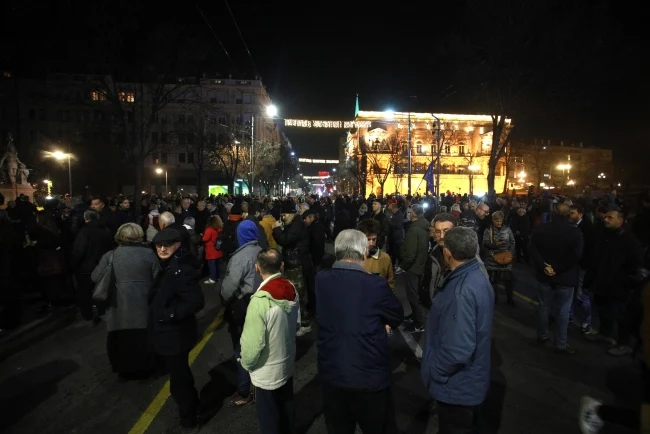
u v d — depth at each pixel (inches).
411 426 162.7
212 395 191.3
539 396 186.5
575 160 3678.6
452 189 2876.5
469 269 115.4
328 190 4318.4
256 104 2591.0
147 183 2482.8
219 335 274.2
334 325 112.6
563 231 231.1
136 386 202.1
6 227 285.6
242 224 194.7
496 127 797.9
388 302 113.6
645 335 101.0
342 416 114.6
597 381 201.0
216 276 418.9
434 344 116.4
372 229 212.5
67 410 179.2
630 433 158.1
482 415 170.6
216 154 1451.8
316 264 340.2
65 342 261.7
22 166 893.8
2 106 2154.3
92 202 334.3
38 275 334.6
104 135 2089.1
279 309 130.1
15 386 202.2
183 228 316.8
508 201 834.2
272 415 130.3
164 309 156.4
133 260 200.7
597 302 247.9
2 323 289.6
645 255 229.5
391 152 2290.8
